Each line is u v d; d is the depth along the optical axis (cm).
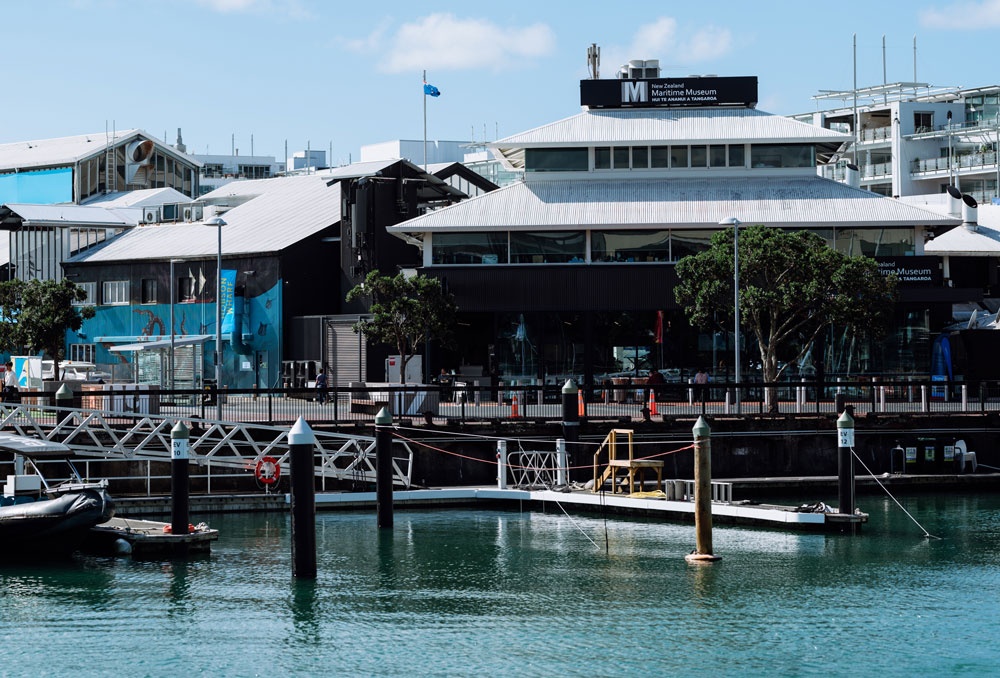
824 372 7225
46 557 4291
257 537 4662
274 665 3284
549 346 7394
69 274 9675
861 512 5081
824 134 7694
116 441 5084
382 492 4800
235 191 10800
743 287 6438
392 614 3688
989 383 6294
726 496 5491
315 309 8706
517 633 3522
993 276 8844
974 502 5428
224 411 6119
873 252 7338
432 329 7169
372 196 8519
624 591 3912
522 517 5050
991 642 3438
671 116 7912
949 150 13975
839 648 3400
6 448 4678
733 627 3562
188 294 8969
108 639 3469
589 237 7394
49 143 13612
